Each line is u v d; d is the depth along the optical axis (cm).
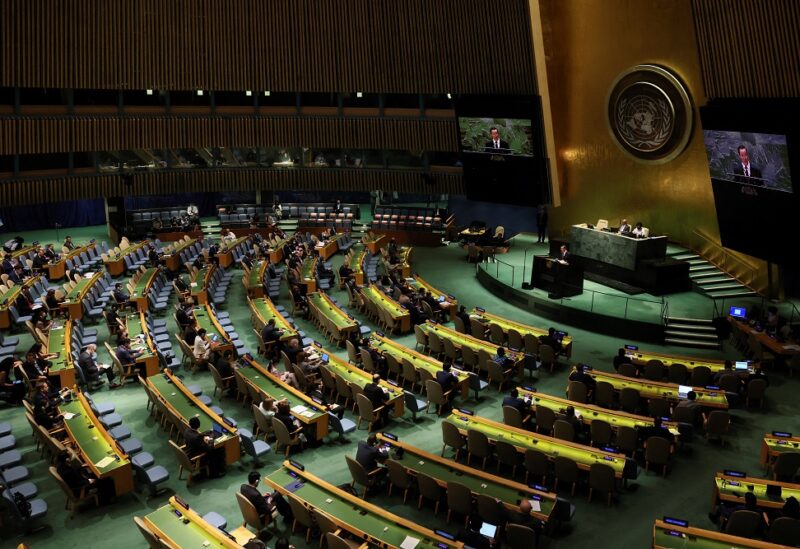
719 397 1562
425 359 1791
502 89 2853
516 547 1078
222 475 1373
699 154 2427
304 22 2980
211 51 2958
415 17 2902
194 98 3128
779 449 1381
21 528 1208
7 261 2483
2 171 2820
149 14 2852
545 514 1124
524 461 1329
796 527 1070
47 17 2688
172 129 3092
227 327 2117
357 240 3344
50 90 2841
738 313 2056
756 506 1159
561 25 2742
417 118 3152
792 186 1878
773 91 1970
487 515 1143
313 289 2391
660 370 1750
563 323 2280
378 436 1346
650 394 1592
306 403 1524
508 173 2823
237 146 3198
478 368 1866
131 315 2073
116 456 1302
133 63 2869
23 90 2775
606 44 2614
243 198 3844
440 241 3291
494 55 2830
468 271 2884
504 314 2370
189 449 1336
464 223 3597
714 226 2441
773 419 1620
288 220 3525
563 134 2861
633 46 2523
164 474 1305
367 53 2988
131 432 1538
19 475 1312
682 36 2369
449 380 1625
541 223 3020
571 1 2686
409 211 3484
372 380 1620
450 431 1402
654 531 1055
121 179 3111
